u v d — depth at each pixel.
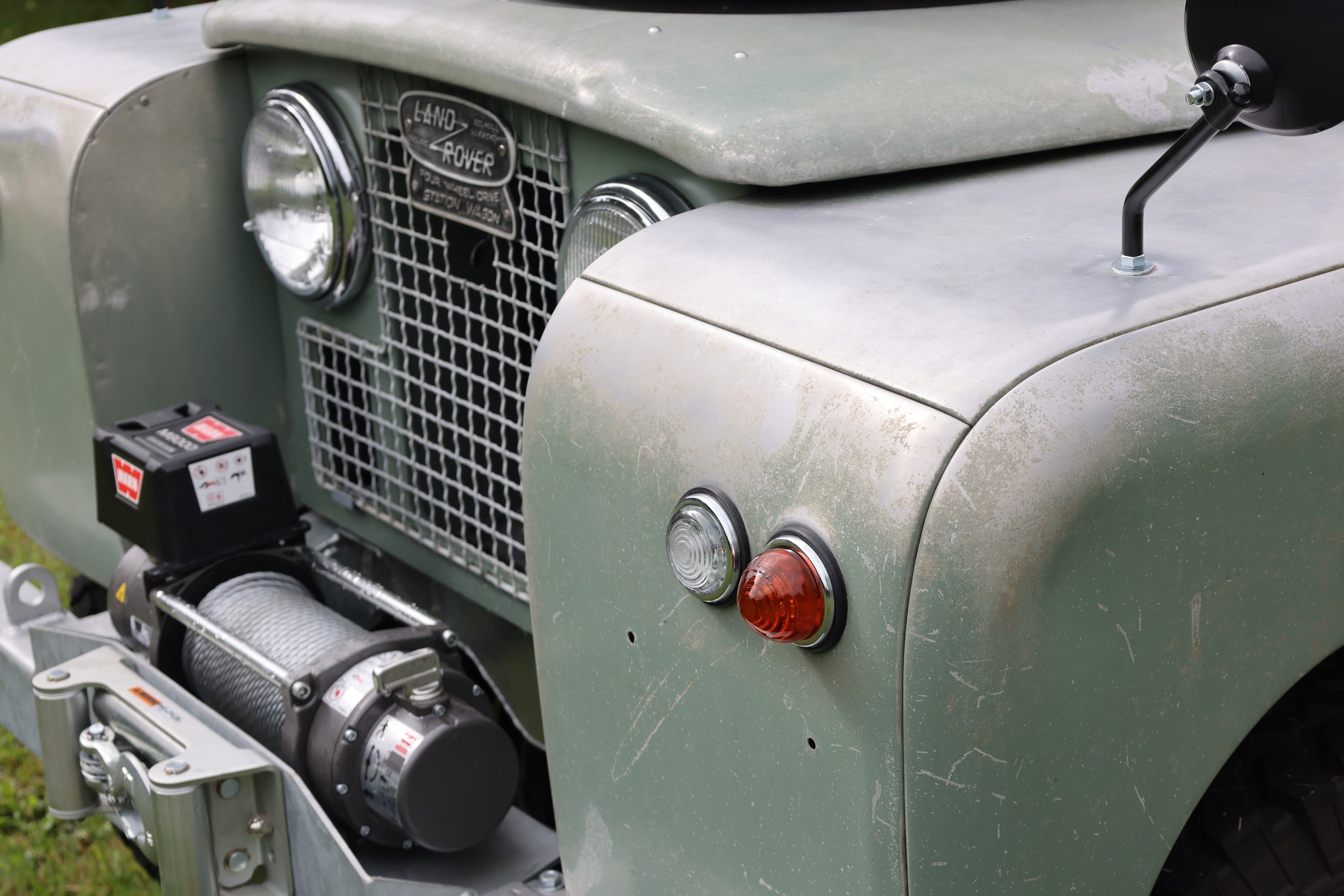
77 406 3.13
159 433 2.94
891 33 2.69
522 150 2.67
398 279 2.91
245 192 3.05
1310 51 2.13
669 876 2.39
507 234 2.70
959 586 2.11
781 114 2.45
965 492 2.11
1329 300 2.24
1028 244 2.32
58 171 3.04
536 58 2.61
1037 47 2.65
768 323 2.25
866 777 2.19
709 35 2.67
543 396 2.39
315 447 3.15
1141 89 2.58
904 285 2.25
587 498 2.36
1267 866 2.39
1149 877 2.23
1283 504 2.21
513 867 2.71
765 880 2.30
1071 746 2.16
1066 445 2.12
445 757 2.64
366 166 2.90
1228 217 2.37
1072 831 2.19
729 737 2.29
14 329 3.21
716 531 2.23
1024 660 2.13
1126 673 2.17
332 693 2.69
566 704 2.45
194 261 3.13
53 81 3.13
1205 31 2.18
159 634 2.90
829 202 2.44
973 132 2.48
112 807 2.87
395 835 2.70
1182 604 2.18
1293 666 2.26
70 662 2.91
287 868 2.71
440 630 2.76
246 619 2.84
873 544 2.14
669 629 2.32
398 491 3.01
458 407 2.90
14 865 3.77
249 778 2.70
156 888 3.63
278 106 2.94
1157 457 2.14
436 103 2.75
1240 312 2.21
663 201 2.51
